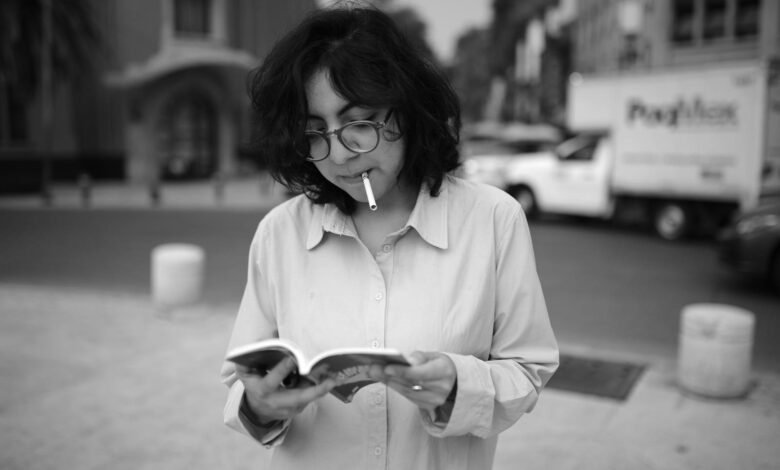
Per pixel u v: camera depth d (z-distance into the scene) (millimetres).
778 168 11008
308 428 1408
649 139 12039
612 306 6953
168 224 12930
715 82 11148
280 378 1192
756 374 4879
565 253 10305
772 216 7574
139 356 5113
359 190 1352
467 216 1404
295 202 1500
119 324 5996
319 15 1302
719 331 4277
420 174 1415
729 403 4254
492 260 1377
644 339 5797
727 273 8789
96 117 21938
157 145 22953
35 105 20016
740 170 11008
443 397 1207
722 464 3441
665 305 7020
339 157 1283
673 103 11688
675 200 11938
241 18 25844
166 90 22766
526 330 1386
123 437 3719
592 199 13055
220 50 24359
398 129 1312
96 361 4988
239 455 3525
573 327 6160
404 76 1264
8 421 3908
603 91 12695
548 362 1383
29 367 4848
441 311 1336
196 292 6461
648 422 3953
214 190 20750
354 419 1361
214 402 4223
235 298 7125
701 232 12703
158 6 22953
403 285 1371
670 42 18953
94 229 12164
